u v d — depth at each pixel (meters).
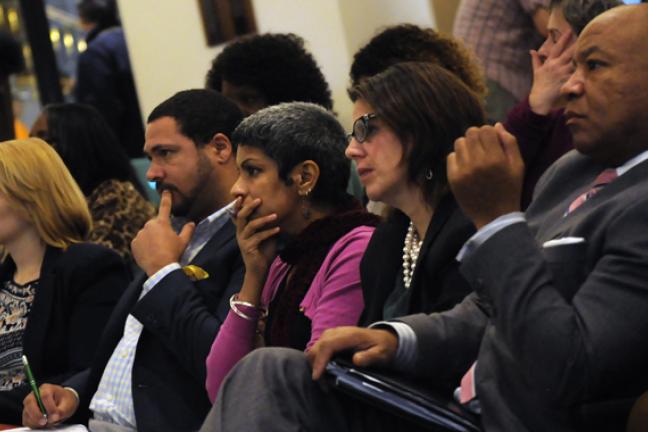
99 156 11.52
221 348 7.33
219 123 8.70
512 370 5.52
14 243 9.43
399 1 14.50
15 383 9.19
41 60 18.31
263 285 7.45
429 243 6.46
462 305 6.13
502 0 11.10
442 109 6.65
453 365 5.96
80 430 8.04
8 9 18.45
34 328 9.11
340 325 6.99
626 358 5.20
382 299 6.75
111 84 16.84
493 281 5.38
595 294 5.27
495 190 5.50
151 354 8.08
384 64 9.20
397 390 5.57
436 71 6.77
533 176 8.28
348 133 7.76
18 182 9.34
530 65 11.13
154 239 8.18
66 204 9.47
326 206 7.62
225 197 8.68
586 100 5.75
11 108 15.83
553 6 8.43
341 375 5.59
